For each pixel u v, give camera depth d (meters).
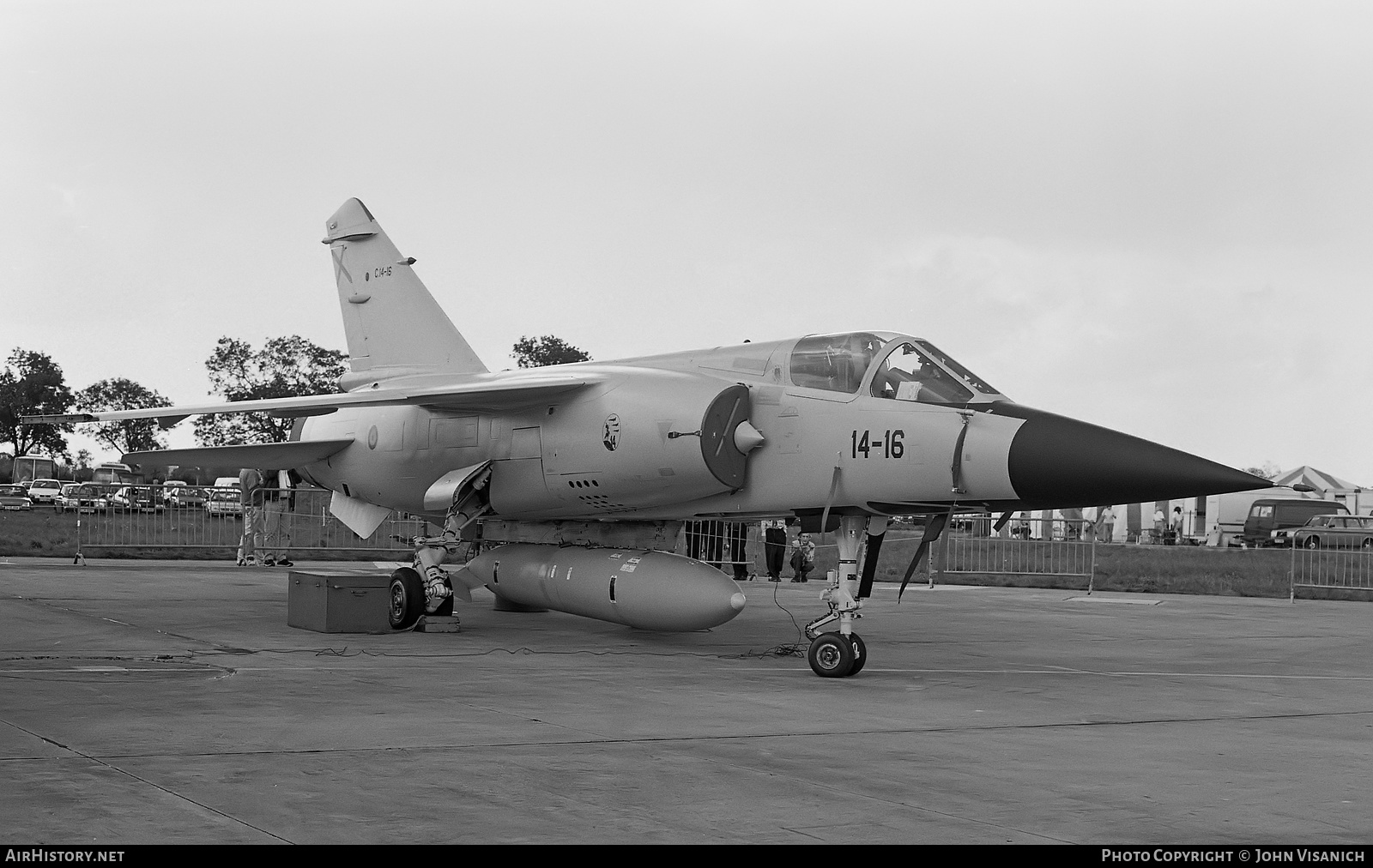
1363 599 25.48
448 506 14.68
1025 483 10.73
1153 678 11.32
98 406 98.19
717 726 7.98
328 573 14.57
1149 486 10.33
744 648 13.10
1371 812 5.91
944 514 11.69
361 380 18.19
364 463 16.59
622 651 12.60
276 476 27.70
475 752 6.87
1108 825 5.55
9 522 42.09
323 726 7.57
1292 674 11.88
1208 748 7.62
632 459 12.88
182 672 10.05
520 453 14.34
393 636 13.76
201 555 30.69
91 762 6.34
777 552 26.52
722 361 13.21
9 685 9.01
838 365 12.14
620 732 7.64
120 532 35.25
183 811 5.38
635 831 5.27
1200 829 5.51
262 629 13.94
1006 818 5.65
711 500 12.93
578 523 15.27
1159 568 36.41
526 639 13.68
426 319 17.73
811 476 11.97
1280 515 57.12
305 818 5.32
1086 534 54.62
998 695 9.96
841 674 10.80
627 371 13.59
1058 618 18.12
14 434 98.06
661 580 12.70
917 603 20.83
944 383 11.52
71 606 15.92
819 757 7.00
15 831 5.00
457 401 13.91
